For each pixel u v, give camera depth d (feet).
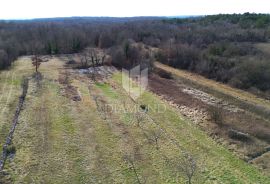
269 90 174.70
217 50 230.48
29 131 115.03
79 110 137.49
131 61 226.58
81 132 116.67
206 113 140.36
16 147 103.30
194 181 88.79
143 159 99.81
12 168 91.61
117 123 126.11
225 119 135.33
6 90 160.04
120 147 106.93
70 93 158.71
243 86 184.75
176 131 122.01
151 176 90.63
